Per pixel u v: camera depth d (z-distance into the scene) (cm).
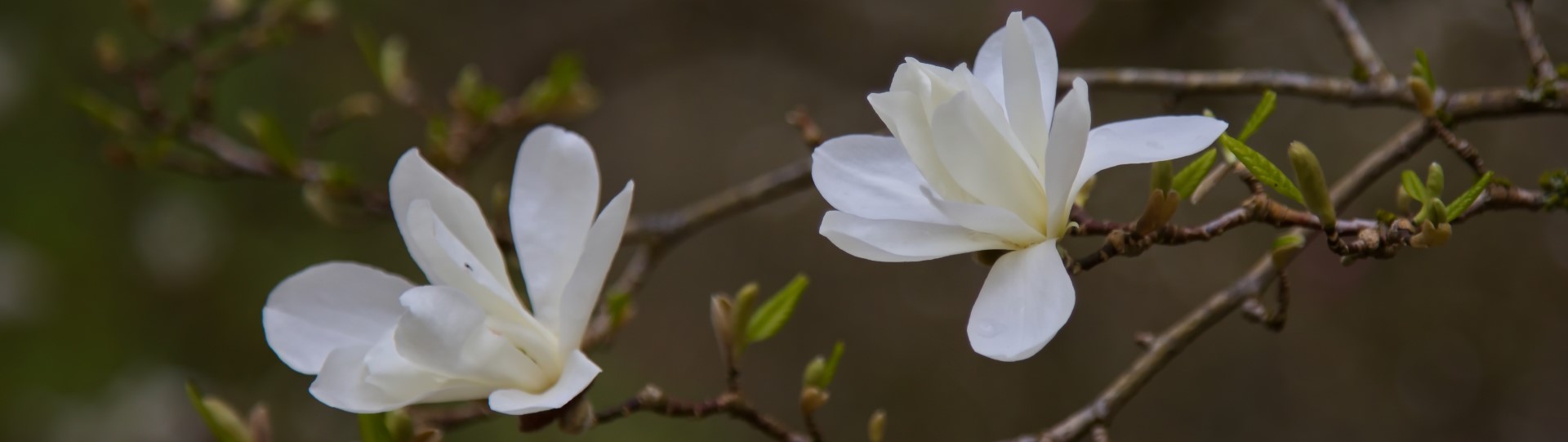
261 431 124
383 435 120
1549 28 233
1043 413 279
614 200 114
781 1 293
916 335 296
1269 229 253
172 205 240
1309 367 269
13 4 240
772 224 313
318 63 254
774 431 122
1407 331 260
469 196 117
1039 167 113
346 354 115
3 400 232
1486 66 237
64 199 240
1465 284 257
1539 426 250
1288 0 234
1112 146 113
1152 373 127
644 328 310
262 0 173
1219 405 275
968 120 112
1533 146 237
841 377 298
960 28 267
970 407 287
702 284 314
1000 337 112
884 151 114
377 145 257
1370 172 126
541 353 116
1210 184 116
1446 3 236
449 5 292
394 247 251
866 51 287
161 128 154
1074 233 115
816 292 306
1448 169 236
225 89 234
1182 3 231
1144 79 134
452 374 115
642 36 305
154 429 233
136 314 242
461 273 115
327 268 117
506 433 246
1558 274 251
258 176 154
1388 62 237
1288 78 131
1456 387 257
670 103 317
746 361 304
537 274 117
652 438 272
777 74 305
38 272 237
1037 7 237
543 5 303
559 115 154
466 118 151
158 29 156
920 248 113
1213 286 262
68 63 240
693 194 313
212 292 243
